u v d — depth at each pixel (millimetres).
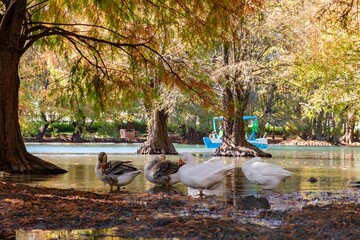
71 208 9859
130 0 16266
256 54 37188
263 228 8203
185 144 60625
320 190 13758
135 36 18453
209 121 61656
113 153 35875
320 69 30656
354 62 29219
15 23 18500
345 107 30328
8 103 18422
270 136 73562
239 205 10742
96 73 20250
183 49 27828
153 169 14586
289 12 33688
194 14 16578
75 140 58594
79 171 19812
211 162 13227
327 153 39719
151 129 36344
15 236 7727
